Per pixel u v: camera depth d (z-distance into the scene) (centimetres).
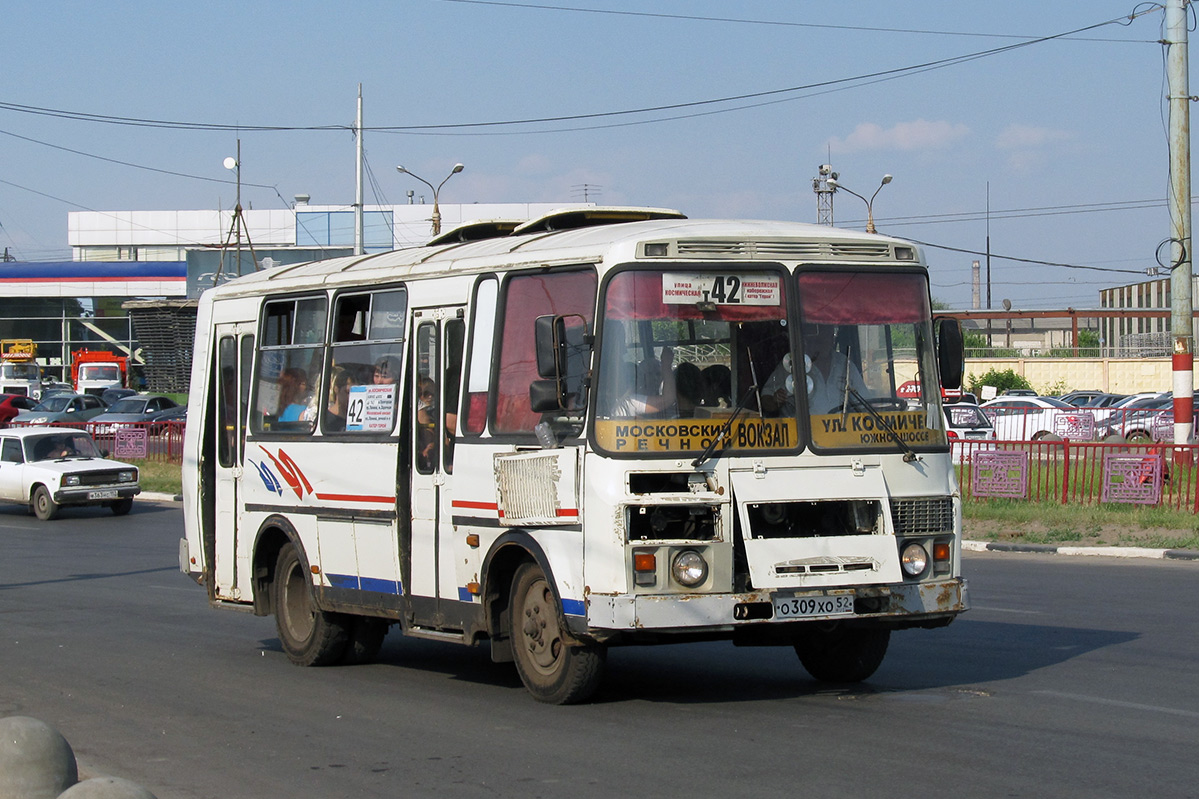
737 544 851
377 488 1054
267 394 1211
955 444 2453
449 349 995
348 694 1009
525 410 914
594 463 836
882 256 920
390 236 9169
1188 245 2514
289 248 8100
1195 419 3228
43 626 1398
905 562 882
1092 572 1755
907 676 1017
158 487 3403
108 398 6266
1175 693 934
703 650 1191
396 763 771
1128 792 666
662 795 680
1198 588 1565
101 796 507
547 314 898
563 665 892
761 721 855
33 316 8838
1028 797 659
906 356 916
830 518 884
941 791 672
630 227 908
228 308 1279
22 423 5028
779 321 878
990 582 1650
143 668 1143
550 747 795
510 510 909
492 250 986
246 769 770
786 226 919
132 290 8719
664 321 852
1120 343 7175
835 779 701
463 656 1218
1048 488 2330
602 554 828
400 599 1034
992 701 909
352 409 1095
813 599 839
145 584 1769
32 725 607
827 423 877
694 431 843
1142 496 2205
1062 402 4319
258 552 1213
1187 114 2509
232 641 1305
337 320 1128
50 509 2778
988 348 7119
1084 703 898
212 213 9931
